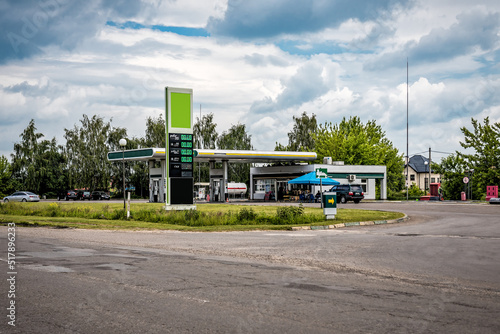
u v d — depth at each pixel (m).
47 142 86.56
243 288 7.36
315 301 6.49
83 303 6.37
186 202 31.33
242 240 15.02
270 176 62.16
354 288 7.38
